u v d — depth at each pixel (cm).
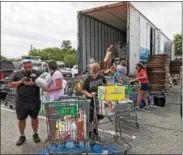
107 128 689
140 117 841
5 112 939
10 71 1271
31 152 536
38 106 598
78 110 496
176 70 1831
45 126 734
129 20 1019
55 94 587
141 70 967
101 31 1301
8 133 670
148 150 545
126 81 983
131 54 1041
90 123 532
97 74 584
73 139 498
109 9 1091
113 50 1273
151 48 1389
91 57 1213
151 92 1156
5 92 1195
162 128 712
